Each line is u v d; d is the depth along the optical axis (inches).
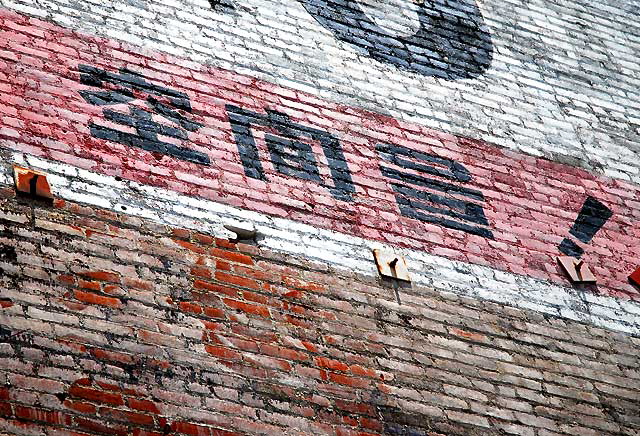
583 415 297.3
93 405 236.5
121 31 326.0
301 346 274.8
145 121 305.6
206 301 271.7
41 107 291.9
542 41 411.2
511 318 313.9
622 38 432.1
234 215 296.8
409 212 326.3
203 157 306.0
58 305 250.2
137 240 275.6
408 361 286.0
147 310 261.1
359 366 278.1
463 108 368.8
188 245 282.5
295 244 299.4
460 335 300.7
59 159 282.2
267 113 329.4
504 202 346.6
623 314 333.7
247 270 285.4
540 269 332.8
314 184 317.7
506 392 292.4
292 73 346.3
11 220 261.6
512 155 362.9
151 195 288.5
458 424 277.6
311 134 331.6
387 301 298.8
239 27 350.0
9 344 237.0
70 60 309.1
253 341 269.3
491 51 396.2
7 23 308.8
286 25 360.2
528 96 387.2
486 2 413.7
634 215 366.6
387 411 271.1
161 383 248.5
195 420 245.9
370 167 332.5
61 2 324.2
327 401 265.9
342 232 310.0
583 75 407.5
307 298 287.4
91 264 263.4
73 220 270.7
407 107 357.7
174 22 338.6
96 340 248.2
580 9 433.7
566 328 319.9
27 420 227.0
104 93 305.9
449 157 350.0
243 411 253.4
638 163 386.6
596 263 343.9
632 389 312.0
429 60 378.9
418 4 397.4
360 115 346.0
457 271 318.0
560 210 354.6
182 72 325.7
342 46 365.4
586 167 373.7
